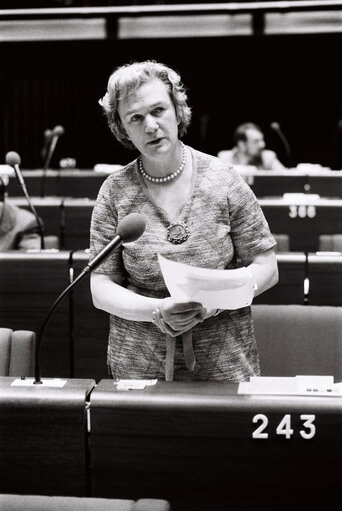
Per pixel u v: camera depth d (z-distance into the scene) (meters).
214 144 13.80
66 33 10.86
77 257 4.24
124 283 2.61
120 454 2.12
